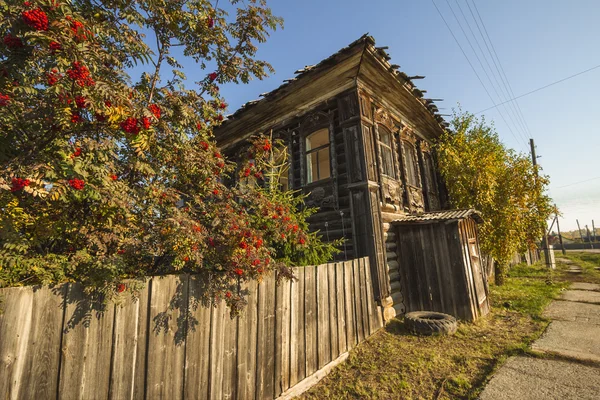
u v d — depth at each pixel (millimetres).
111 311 2029
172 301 2393
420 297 6148
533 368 3541
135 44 2678
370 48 5582
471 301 5613
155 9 2943
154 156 2873
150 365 2186
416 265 6289
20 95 2119
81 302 1900
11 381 1562
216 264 2682
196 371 2469
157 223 2621
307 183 7328
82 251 2076
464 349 4254
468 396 3051
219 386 2611
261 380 2971
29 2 1888
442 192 10320
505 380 3279
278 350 3188
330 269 4168
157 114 2396
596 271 12961
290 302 3434
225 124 8344
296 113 7723
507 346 4297
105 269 1982
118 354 2027
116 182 2314
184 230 2295
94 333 1930
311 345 3609
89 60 2090
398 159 7953
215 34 3488
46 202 2172
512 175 9289
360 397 3146
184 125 3064
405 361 3898
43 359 1693
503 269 9711
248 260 2662
